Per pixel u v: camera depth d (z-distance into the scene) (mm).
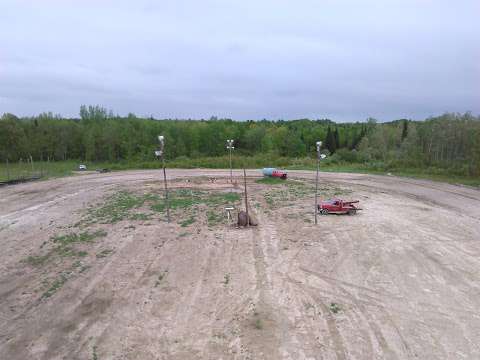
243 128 107562
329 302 16875
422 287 18328
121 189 46188
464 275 19703
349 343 13984
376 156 73688
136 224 28891
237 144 100750
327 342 14039
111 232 27031
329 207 31594
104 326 15359
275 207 34375
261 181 51062
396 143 77562
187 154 90750
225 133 95250
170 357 13352
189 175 60250
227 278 19281
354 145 102625
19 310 16781
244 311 16172
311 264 20969
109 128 86250
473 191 43250
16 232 28203
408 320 15477
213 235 25938
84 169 71625
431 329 14859
